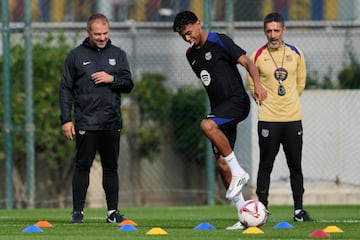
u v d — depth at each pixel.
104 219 33.69
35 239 23.59
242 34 48.69
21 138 46.78
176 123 49.50
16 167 47.41
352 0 52.66
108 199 30.89
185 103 49.31
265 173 31.94
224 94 27.20
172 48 50.16
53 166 47.47
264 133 31.48
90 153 30.31
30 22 43.19
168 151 49.66
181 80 50.12
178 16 27.12
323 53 49.72
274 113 31.41
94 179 48.84
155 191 47.69
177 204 49.66
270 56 31.44
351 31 49.50
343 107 46.53
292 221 32.09
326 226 28.50
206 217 36.44
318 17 52.47
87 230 26.95
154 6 51.66
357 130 46.31
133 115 49.84
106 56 30.20
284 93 31.34
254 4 50.94
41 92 46.66
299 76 31.94
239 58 26.86
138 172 49.56
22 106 46.75
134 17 51.78
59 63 47.09
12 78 46.75
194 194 49.47
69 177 48.25
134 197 49.53
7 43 43.56
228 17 43.97
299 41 49.84
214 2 48.75
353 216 36.06
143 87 49.75
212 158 44.62
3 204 46.81
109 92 30.20
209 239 23.17
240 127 45.72
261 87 26.53
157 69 50.25
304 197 46.31
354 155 46.38
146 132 49.50
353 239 23.42
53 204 47.69
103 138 30.45
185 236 24.19
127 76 30.45
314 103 46.59
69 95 30.16
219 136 26.77
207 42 27.20
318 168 46.56
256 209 26.44
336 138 46.56
